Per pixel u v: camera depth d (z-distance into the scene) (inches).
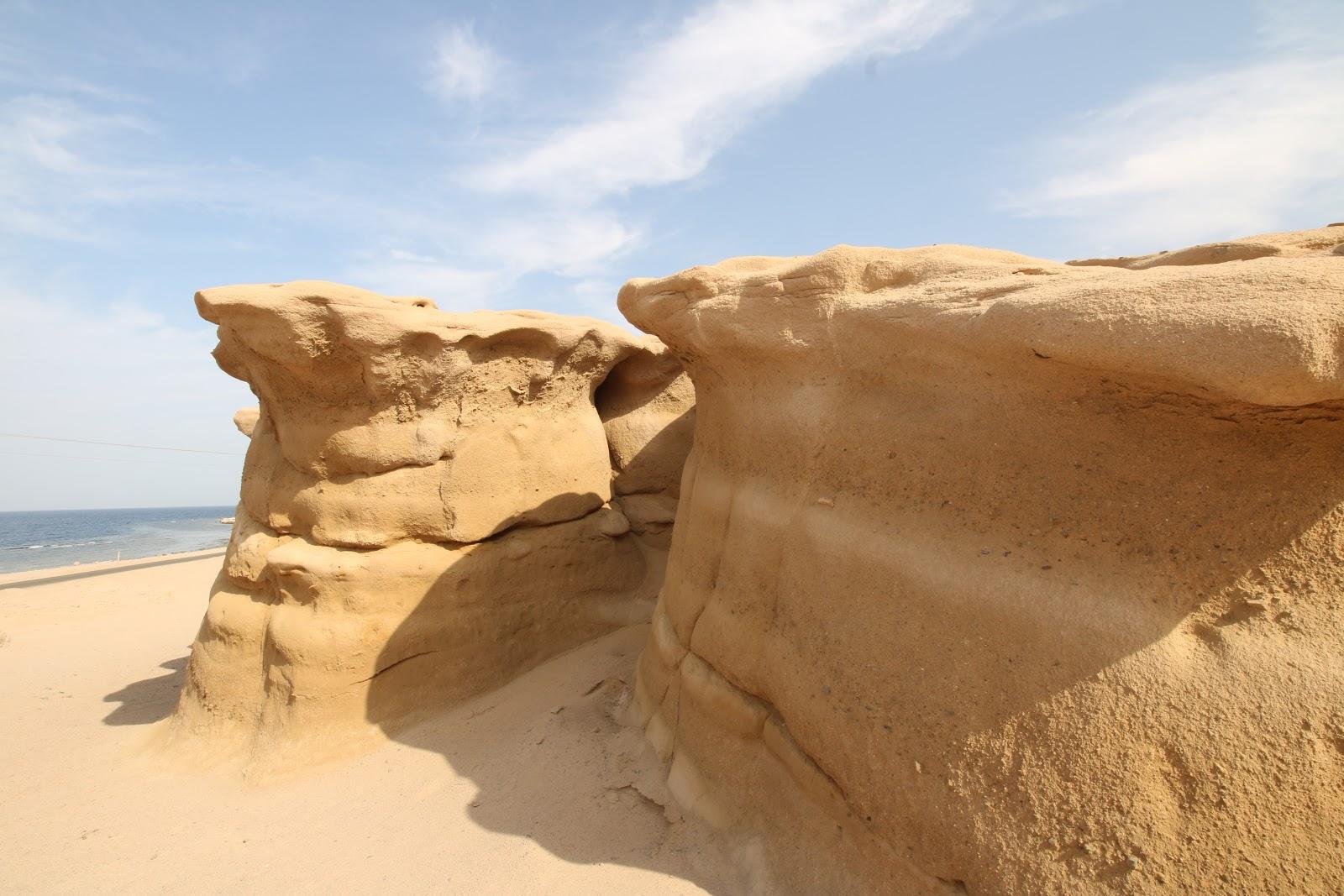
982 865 80.7
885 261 127.2
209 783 169.5
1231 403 76.5
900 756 92.5
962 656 90.2
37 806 163.0
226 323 181.8
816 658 109.3
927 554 98.9
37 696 255.6
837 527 113.3
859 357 119.3
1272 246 110.3
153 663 306.0
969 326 97.0
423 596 192.4
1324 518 74.9
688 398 276.7
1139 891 70.4
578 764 154.2
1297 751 68.4
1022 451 95.0
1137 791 73.3
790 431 128.7
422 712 186.9
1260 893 66.2
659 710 155.7
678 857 120.6
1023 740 81.5
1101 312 80.7
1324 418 74.8
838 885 98.2
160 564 643.5
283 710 177.5
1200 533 80.4
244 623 191.5
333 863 134.3
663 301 156.9
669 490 270.5
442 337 187.8
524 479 217.3
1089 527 87.0
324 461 193.2
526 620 211.5
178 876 135.0
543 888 117.1
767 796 117.6
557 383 229.6
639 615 236.1
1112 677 77.9
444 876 125.3
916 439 107.7
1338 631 72.0
